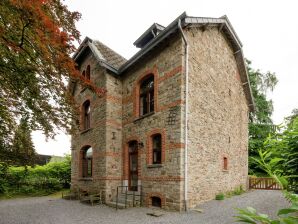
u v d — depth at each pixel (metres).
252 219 1.27
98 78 13.46
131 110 12.27
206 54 11.52
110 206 10.73
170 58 10.23
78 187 14.57
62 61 5.50
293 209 1.17
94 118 13.48
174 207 8.95
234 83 14.47
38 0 4.26
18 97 6.33
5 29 4.74
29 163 8.20
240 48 14.23
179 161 9.05
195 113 10.09
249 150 16.12
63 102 6.84
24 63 5.58
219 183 11.33
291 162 1.77
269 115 23.36
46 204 12.24
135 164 11.86
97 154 12.71
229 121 13.26
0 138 7.21
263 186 13.90
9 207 11.73
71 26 5.68
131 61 12.02
